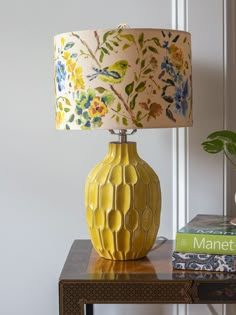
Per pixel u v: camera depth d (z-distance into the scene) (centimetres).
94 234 171
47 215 208
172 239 204
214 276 158
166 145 206
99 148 207
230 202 205
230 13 200
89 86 157
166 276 159
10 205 208
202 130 201
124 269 165
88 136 206
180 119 163
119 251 170
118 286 156
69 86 161
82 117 158
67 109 162
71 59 159
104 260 173
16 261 209
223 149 184
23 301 209
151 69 156
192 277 158
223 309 204
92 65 156
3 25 203
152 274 160
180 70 163
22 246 209
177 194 204
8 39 204
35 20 203
